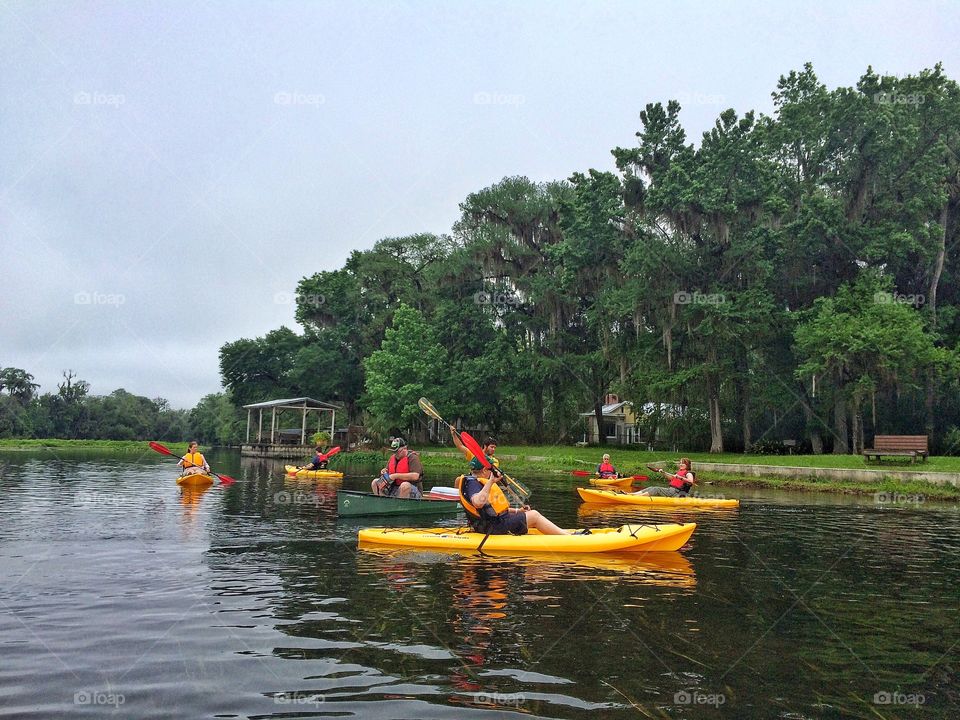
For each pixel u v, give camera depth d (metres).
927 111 33.31
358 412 60.31
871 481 21.97
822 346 27.66
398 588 7.36
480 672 4.82
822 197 31.80
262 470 31.27
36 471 26.83
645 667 4.97
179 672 4.80
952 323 33.94
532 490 21.48
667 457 31.64
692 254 33.88
